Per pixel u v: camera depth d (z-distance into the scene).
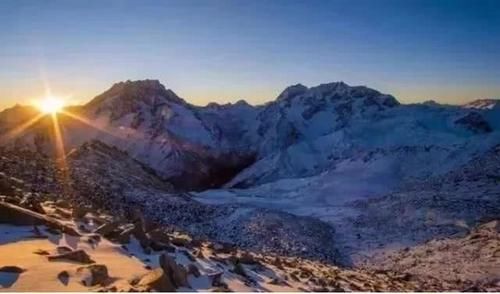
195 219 71.06
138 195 69.75
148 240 16.55
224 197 132.62
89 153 85.94
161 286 11.64
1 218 15.09
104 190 59.84
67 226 16.22
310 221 83.19
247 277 16.58
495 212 79.25
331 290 18.53
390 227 79.19
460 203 87.38
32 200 19.06
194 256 17.25
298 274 20.38
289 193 143.25
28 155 61.97
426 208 85.25
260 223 74.69
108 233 16.52
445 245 61.56
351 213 93.81
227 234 69.62
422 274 48.53
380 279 30.89
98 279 11.69
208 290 13.14
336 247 70.44
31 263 12.17
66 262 12.60
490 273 46.56
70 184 52.22
